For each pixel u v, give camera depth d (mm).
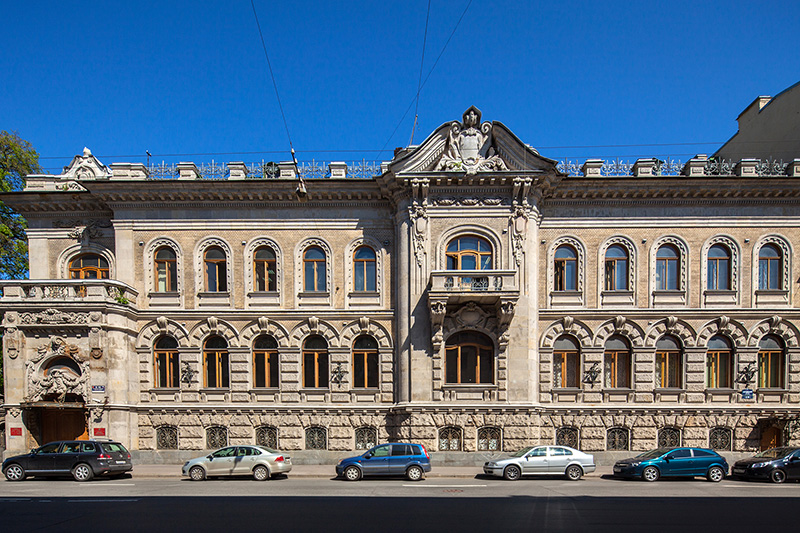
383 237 26703
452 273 24219
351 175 26797
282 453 21781
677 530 12656
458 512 14430
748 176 25359
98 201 27125
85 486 19438
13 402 24203
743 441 25234
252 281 26734
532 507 15180
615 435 25500
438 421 24672
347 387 25969
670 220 26281
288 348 26250
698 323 25891
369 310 26203
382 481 20766
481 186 25469
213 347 26656
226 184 26109
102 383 24297
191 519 13578
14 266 32062
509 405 24469
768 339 26094
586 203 26500
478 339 25688
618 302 26078
